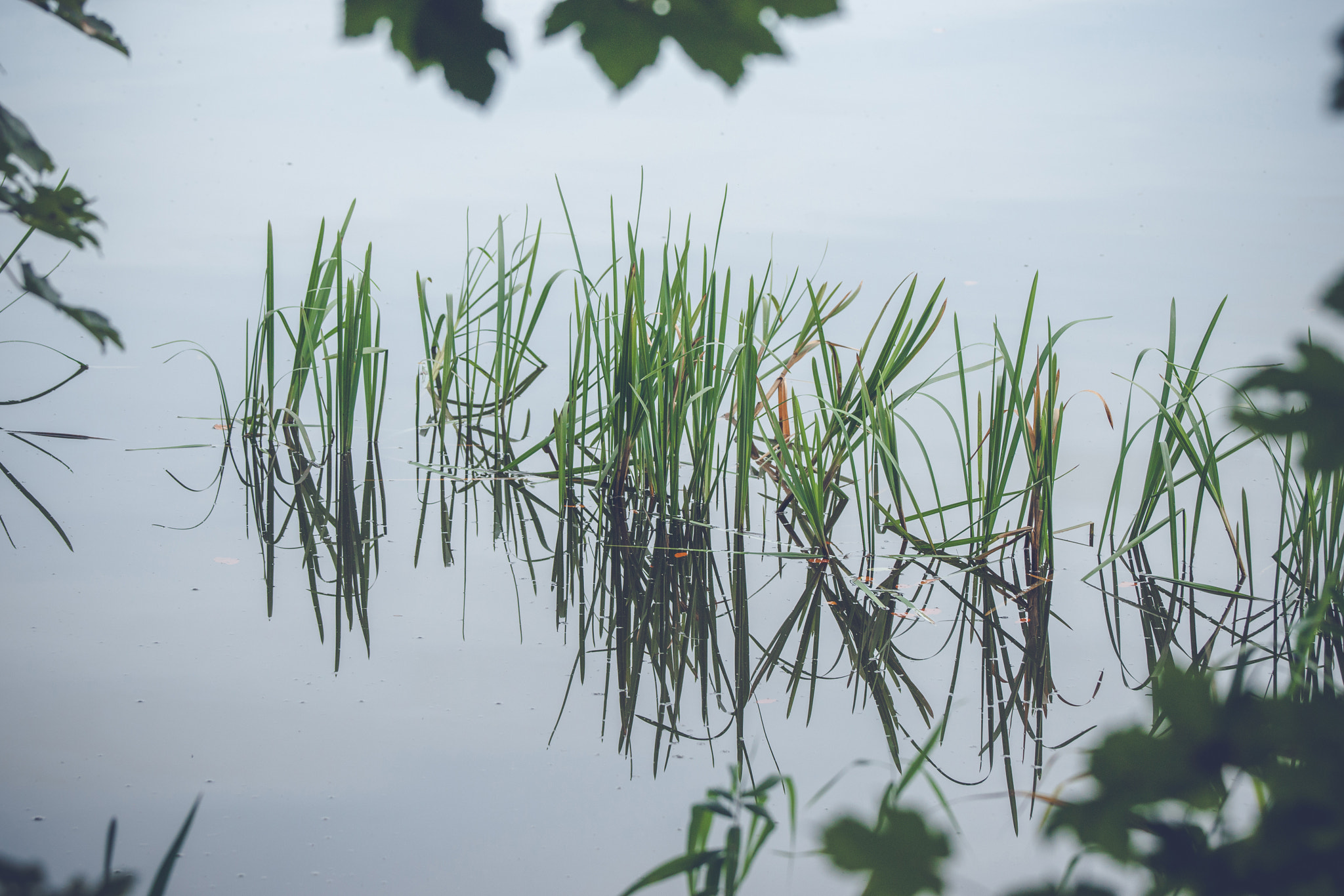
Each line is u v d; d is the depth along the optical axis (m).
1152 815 2.20
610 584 4.52
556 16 2.40
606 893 3.57
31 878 3.25
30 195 3.16
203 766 3.81
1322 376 2.04
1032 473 4.55
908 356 4.68
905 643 4.29
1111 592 4.44
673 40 2.39
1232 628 4.28
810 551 4.64
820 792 3.68
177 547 4.59
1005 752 3.92
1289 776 2.04
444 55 2.50
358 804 3.74
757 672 4.20
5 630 4.20
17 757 3.81
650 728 3.99
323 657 4.17
